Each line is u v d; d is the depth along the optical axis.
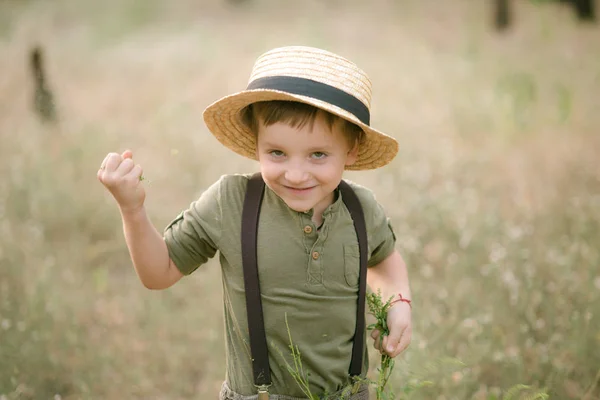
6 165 5.98
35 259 4.24
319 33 13.88
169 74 10.23
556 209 4.68
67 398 3.07
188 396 3.24
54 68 10.71
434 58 11.27
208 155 6.51
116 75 10.38
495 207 4.88
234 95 1.72
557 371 2.74
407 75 9.84
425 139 6.86
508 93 7.92
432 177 5.74
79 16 17.44
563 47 11.77
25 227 4.79
